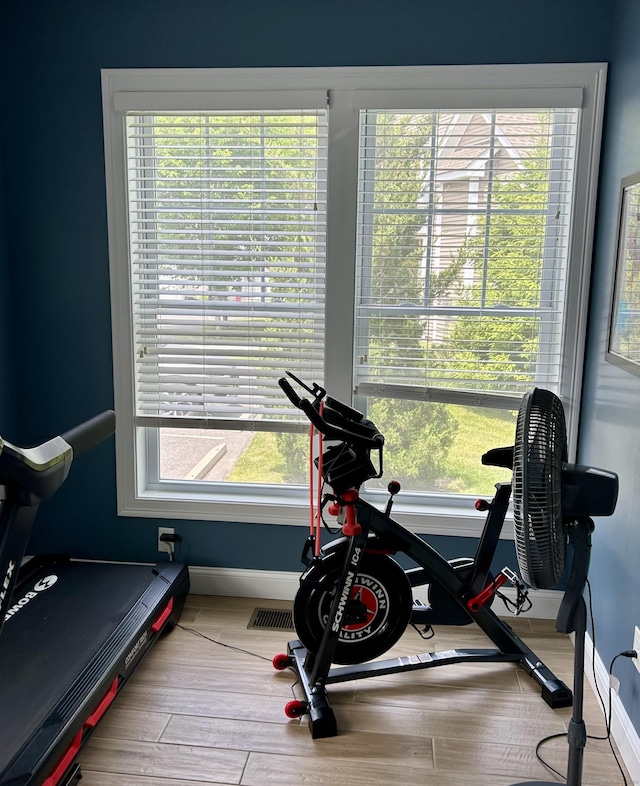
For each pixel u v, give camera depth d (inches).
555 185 104.6
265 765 79.4
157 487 122.2
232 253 110.3
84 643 87.6
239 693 92.6
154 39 105.6
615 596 88.7
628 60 90.6
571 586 59.9
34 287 114.7
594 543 99.3
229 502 116.6
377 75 102.5
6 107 109.7
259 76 104.3
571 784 63.8
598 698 92.1
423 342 110.8
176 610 108.3
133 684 94.0
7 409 115.7
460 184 105.6
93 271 113.3
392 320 110.9
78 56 107.2
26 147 110.6
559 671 99.0
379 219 108.3
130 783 76.3
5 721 72.9
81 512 120.3
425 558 92.0
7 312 114.6
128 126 108.8
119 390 115.5
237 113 106.9
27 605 97.3
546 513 55.7
